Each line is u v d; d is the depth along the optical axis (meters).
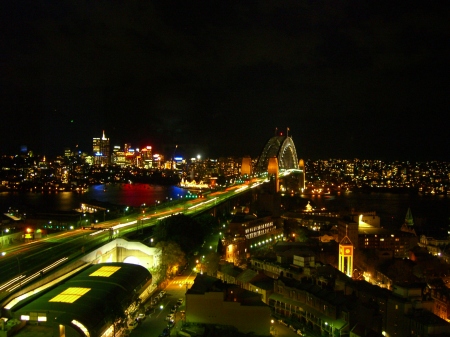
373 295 151.75
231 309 137.75
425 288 166.25
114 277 151.75
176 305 154.50
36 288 138.75
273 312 165.88
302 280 173.50
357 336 133.38
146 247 189.00
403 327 142.25
